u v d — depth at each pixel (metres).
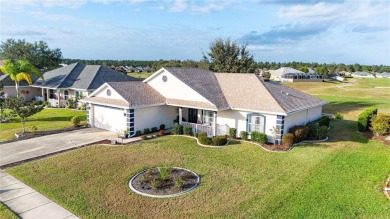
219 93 27.09
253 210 12.60
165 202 13.29
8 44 72.50
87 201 13.38
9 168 17.59
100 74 45.12
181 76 27.78
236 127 24.62
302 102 26.72
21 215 12.26
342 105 48.78
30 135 25.25
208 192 14.27
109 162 18.41
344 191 14.40
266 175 16.38
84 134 25.92
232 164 18.11
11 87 46.31
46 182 15.49
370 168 17.47
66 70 48.44
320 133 23.89
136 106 24.69
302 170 17.11
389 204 13.07
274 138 22.53
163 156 19.58
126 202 13.28
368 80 119.69
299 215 12.20
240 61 46.47
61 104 44.06
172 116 28.62
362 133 26.47
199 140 22.73
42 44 75.56
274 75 106.81
